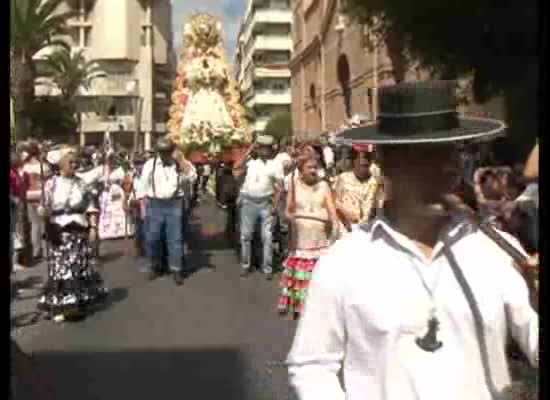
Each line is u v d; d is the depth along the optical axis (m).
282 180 11.32
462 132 1.97
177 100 20.67
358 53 40.44
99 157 18.45
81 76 59.56
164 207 10.72
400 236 1.98
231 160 19.80
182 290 10.11
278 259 11.89
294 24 71.88
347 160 8.02
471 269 1.95
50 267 8.20
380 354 1.90
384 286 1.93
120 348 6.86
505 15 16.34
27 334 7.41
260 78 92.31
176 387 5.64
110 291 10.02
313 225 7.70
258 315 8.33
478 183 6.40
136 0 81.62
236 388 5.58
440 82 2.02
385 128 2.04
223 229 18.41
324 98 53.12
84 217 8.34
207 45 20.80
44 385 4.82
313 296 2.04
